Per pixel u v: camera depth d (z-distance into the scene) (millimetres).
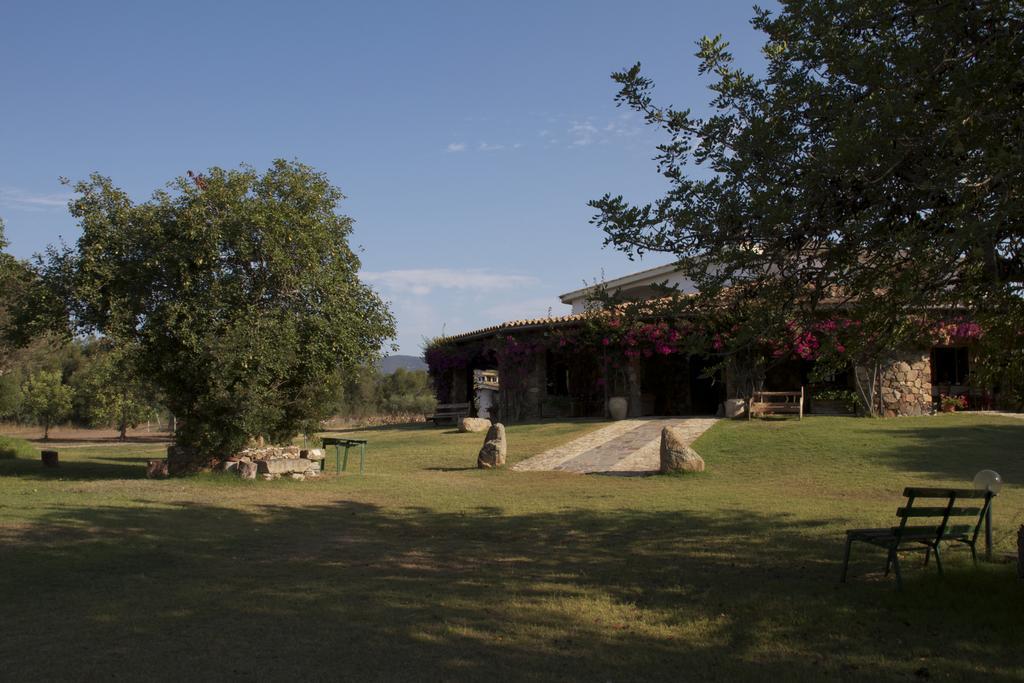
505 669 5305
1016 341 6445
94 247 15055
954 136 5785
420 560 8695
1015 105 6242
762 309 6734
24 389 42344
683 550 9070
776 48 7535
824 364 7238
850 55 6504
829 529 10031
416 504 12594
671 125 7074
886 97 6180
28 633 6000
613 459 18266
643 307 7129
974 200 5660
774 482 14664
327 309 16234
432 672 5238
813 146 6398
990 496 7914
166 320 14938
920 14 6496
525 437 22469
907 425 20625
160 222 15531
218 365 14695
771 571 8023
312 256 15711
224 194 15273
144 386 20047
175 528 10273
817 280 6727
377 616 6504
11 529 9727
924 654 5523
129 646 5719
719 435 20312
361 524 10891
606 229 6793
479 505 12438
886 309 6793
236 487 14172
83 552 8688
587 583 7641
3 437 23938
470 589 7410
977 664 5301
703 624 6297
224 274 15602
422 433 27344
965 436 18594
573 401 28266
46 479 15828
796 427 20922
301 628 6180
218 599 6996
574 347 26938
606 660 5480
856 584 7402
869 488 13539
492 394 33656
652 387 29078
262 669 5277
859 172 5922
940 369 27047
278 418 15883
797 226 6355
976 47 6328
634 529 10336
